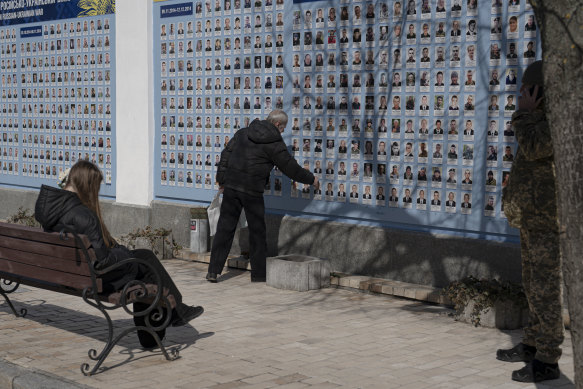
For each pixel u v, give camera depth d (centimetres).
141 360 554
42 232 551
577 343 349
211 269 857
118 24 1077
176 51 1020
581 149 335
